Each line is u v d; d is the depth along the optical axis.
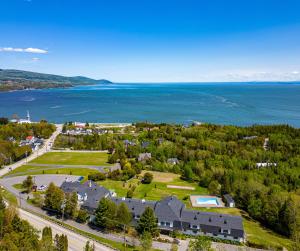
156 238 99.50
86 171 173.75
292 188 149.75
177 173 177.62
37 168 178.00
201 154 191.62
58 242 82.50
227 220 103.62
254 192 133.88
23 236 81.06
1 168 177.25
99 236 99.12
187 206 130.88
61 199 115.75
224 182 149.00
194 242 89.88
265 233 108.94
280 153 195.38
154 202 115.75
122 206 104.31
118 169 167.25
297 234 97.31
